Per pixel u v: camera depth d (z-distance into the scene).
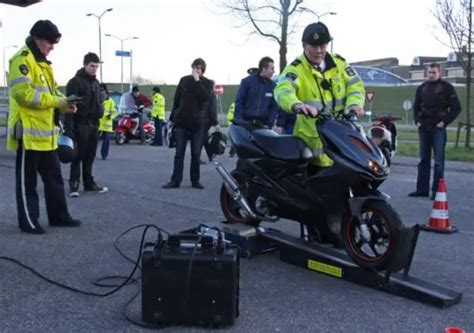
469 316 4.21
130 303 4.32
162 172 11.53
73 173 8.45
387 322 4.07
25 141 6.07
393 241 4.51
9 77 6.02
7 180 9.75
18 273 4.95
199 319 3.86
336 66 5.34
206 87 9.30
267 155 5.39
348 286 4.81
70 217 6.64
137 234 6.34
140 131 19.38
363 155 4.62
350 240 4.88
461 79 70.50
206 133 12.44
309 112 4.82
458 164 14.62
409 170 13.21
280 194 5.31
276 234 5.65
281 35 22.98
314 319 4.10
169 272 3.82
